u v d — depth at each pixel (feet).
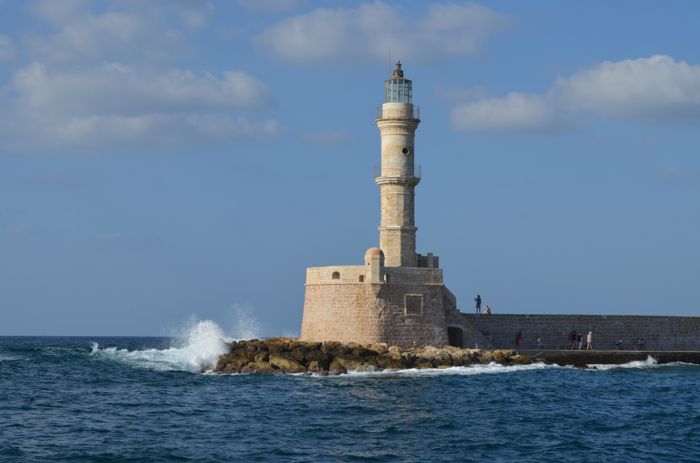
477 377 287.07
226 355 318.04
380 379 282.15
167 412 215.72
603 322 347.77
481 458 165.07
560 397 245.45
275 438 181.68
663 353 336.29
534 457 166.50
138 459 160.76
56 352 470.39
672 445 179.73
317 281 327.06
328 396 244.22
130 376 301.43
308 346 310.65
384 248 335.26
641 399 245.24
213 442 176.76
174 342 495.41
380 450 171.12
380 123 337.93
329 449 171.53
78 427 193.57
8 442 175.32
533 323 341.21
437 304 323.57
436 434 188.03
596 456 168.14
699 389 268.00
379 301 315.99
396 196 335.47
